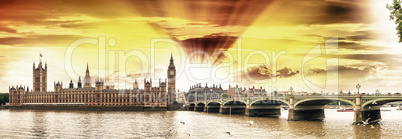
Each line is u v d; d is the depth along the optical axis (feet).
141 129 543.80
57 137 463.83
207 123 624.59
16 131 527.81
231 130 507.71
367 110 561.84
